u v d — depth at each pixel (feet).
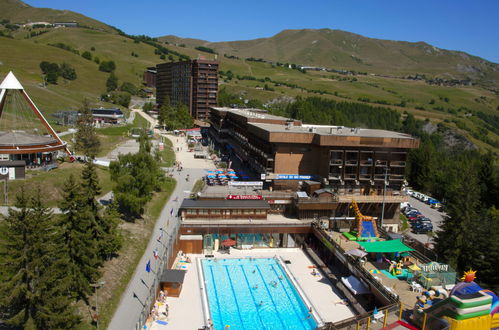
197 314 180.34
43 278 131.54
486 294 141.79
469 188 256.73
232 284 215.51
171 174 401.08
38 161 312.29
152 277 194.70
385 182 284.00
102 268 188.03
